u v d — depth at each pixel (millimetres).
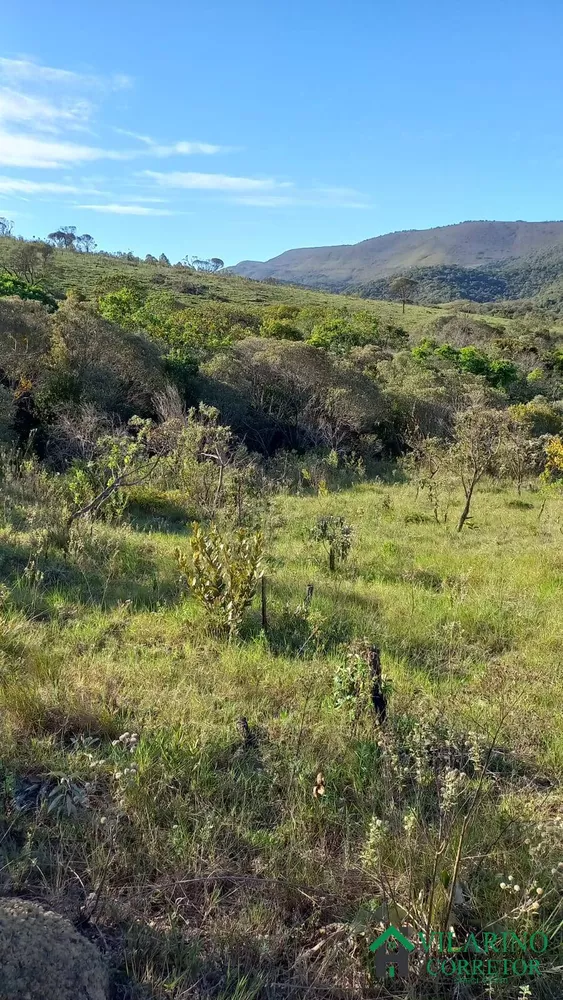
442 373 26375
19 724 3350
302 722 3377
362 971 2121
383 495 13477
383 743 3074
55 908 2238
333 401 19719
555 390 37562
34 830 2576
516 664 4797
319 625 5004
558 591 6586
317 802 2844
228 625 4961
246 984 2045
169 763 2998
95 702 3605
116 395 17047
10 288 29109
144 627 4934
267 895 2410
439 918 2227
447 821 2643
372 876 2309
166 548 7426
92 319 17625
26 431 15352
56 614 5090
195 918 2320
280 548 8109
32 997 1658
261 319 44125
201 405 13508
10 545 6773
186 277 78062
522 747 3639
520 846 2621
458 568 7480
